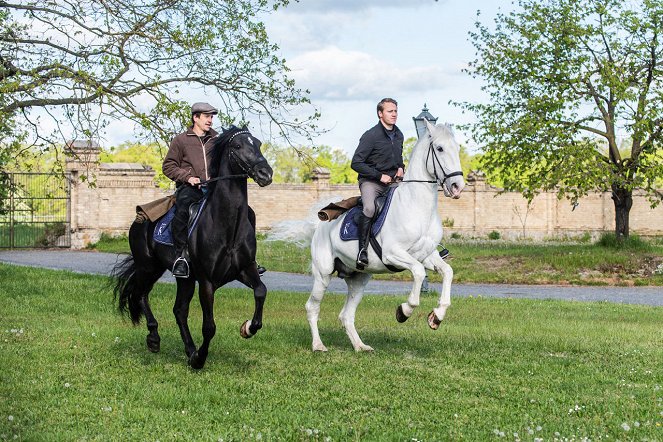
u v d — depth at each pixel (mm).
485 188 50531
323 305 16750
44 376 8992
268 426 7105
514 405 7832
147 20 16953
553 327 13516
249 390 8445
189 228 9133
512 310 16469
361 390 8406
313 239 11219
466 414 7465
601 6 29719
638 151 30422
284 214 47750
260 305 8984
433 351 10680
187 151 9633
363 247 10258
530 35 30406
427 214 9992
